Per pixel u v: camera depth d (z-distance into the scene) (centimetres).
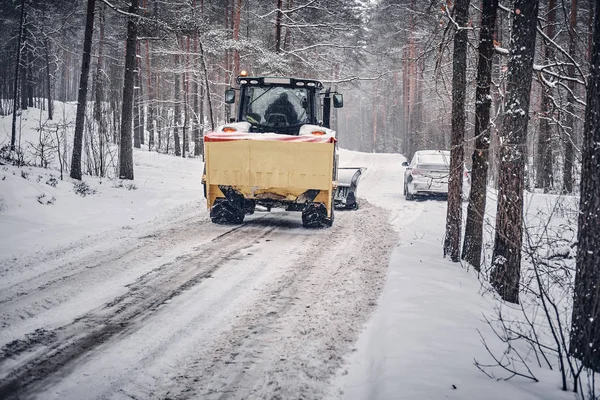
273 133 1013
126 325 500
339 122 9600
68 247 820
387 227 1152
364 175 2752
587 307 426
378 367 408
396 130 6581
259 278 691
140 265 733
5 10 3478
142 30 1778
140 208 1292
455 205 837
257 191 1024
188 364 420
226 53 2969
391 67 3734
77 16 3803
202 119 3466
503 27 1183
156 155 2959
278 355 443
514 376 393
